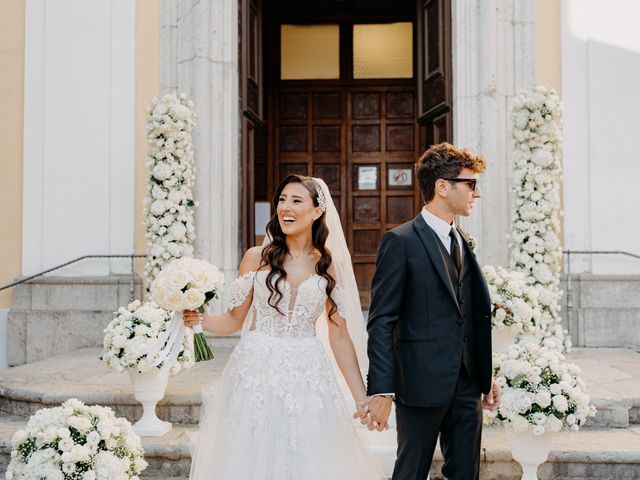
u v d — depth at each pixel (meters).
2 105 7.14
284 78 9.57
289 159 9.48
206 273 2.91
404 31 9.54
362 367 3.36
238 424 2.77
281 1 9.32
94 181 7.09
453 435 2.80
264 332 2.93
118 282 6.94
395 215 9.36
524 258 6.04
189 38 7.00
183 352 4.42
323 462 2.73
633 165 7.00
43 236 7.07
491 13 6.86
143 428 4.32
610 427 4.47
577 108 7.04
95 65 7.12
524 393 3.40
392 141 9.43
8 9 7.17
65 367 5.83
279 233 2.98
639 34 7.04
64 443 3.05
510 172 6.91
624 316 6.80
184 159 6.39
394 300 2.73
